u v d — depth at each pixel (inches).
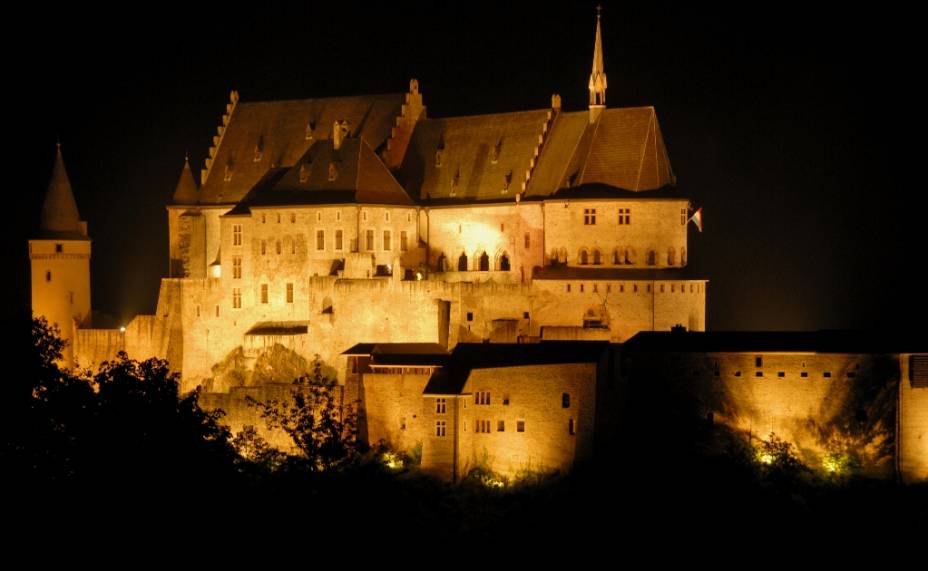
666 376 7357.3
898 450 7022.6
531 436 7219.5
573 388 7175.2
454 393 7209.6
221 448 5807.1
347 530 5797.2
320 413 7514.8
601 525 6815.9
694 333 7480.3
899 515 6830.7
